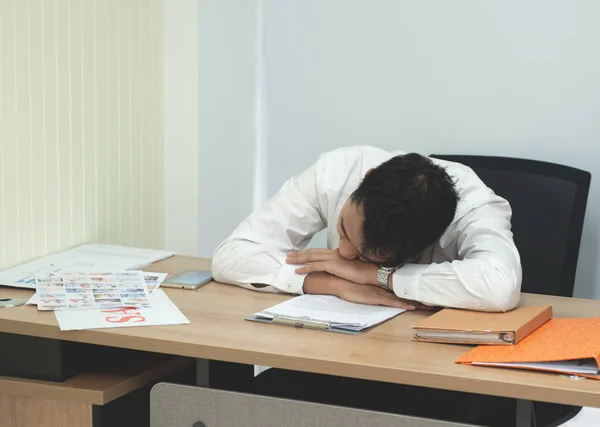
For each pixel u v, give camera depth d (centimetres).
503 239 192
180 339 168
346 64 299
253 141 313
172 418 172
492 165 266
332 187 212
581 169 279
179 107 309
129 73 286
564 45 275
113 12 274
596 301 204
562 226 253
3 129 228
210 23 305
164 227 317
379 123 299
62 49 250
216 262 212
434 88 291
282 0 303
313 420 162
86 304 191
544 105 280
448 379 150
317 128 306
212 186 313
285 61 306
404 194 171
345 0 296
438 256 208
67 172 256
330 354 160
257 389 210
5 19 225
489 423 185
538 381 146
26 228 239
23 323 179
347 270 196
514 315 176
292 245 216
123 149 285
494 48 282
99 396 178
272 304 196
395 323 182
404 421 156
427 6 287
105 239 278
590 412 284
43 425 184
